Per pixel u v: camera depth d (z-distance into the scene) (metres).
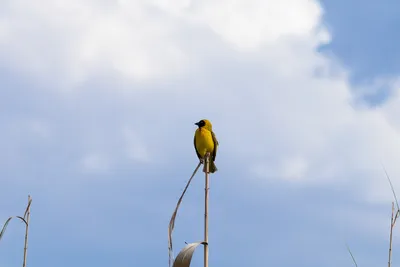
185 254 10.50
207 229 10.80
